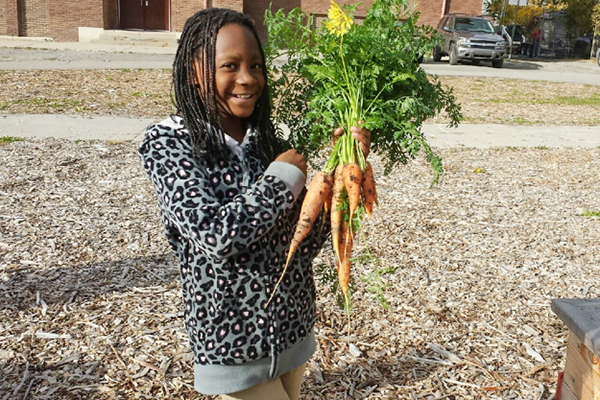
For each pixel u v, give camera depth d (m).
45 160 7.02
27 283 4.03
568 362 2.67
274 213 1.71
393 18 2.44
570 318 2.49
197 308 1.83
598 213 6.11
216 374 1.84
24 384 3.01
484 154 8.71
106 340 3.41
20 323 3.55
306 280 1.98
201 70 1.75
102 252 4.60
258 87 1.83
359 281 4.29
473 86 16.22
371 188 2.08
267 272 1.84
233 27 1.76
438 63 22.17
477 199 6.46
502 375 3.25
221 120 1.87
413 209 5.99
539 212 6.12
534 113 12.66
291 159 1.79
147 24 22.70
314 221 2.02
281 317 1.87
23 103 10.39
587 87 17.39
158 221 5.30
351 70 2.19
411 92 2.34
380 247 4.96
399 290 4.18
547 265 4.78
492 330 3.71
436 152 8.68
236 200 1.70
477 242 5.20
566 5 30.88
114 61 16.88
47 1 21.80
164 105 11.00
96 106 10.53
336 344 3.46
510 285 4.38
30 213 5.33
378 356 3.37
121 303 3.83
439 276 4.46
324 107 2.19
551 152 9.04
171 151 1.77
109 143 8.02
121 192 6.05
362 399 3.01
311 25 2.36
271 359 1.86
